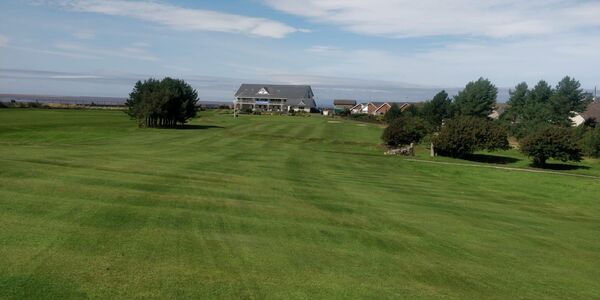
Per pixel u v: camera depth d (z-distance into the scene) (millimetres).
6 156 17828
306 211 12742
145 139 40875
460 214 15523
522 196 23859
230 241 8984
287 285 6988
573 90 79875
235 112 95938
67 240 8047
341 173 24688
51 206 10211
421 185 23109
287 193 15531
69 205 10445
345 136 57250
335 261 8508
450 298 7309
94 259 7266
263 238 9500
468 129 42344
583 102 81062
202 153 27922
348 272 7945
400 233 11469
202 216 10750
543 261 10508
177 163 20656
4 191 11219
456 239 11586
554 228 15109
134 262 7297
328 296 6723
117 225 9258
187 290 6426
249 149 35344
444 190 22078
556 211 19609
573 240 13367
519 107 90562
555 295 8164
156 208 11008
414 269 8609
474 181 29172
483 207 17969
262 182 17422
